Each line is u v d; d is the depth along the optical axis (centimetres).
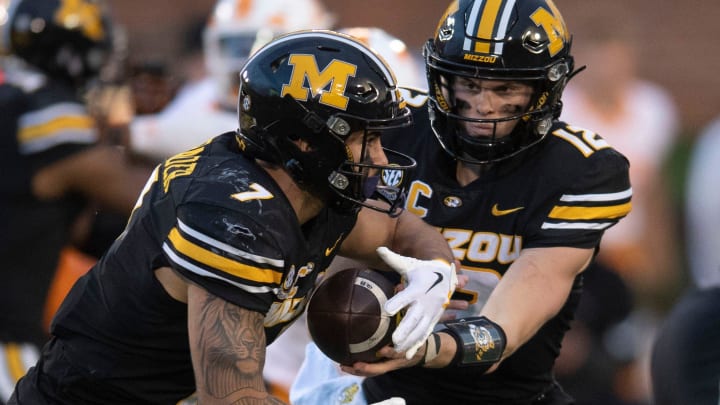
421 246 1251
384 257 1184
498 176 1295
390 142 1353
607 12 2912
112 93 2053
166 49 4069
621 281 2083
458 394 1378
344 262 1370
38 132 1769
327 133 1104
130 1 4206
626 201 1306
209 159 1124
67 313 1167
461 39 1245
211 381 1048
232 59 2223
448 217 1308
